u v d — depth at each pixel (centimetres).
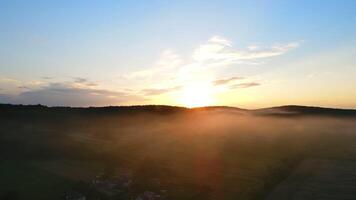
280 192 5347
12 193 4972
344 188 5438
